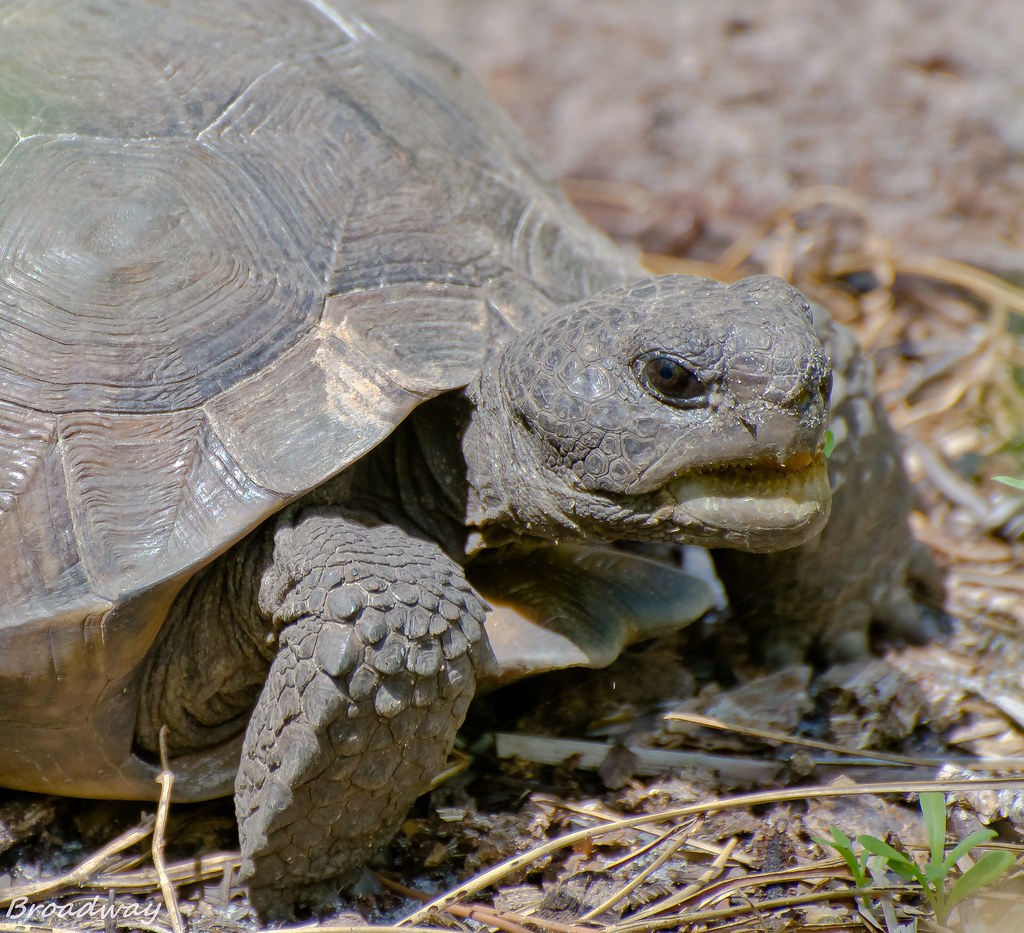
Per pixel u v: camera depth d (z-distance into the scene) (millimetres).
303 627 5289
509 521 5984
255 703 6094
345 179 6395
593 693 7039
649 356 5316
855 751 6629
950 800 6203
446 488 6074
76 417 5574
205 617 5840
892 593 7512
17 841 6055
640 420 5352
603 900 5715
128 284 5832
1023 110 12789
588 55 14266
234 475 5488
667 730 6773
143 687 5770
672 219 11961
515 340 5875
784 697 7035
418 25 14984
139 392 5641
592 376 5445
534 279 6477
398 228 6297
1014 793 6199
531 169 7805
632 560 6645
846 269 11102
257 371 5742
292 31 7160
